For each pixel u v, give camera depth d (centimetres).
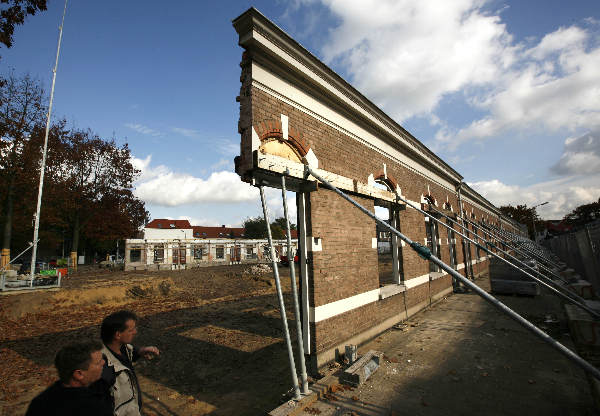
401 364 536
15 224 2502
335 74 630
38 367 627
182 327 915
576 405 391
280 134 521
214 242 3684
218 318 1025
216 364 617
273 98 517
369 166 780
